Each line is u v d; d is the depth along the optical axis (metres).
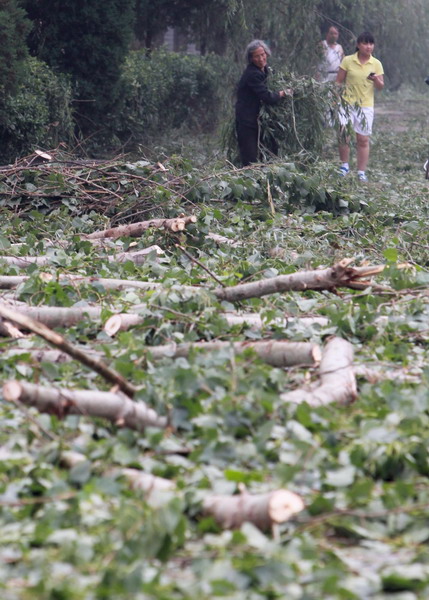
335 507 5.83
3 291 11.37
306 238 15.56
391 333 9.59
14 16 23.45
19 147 24.92
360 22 40.38
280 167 17.55
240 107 21.84
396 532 5.65
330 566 5.07
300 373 8.39
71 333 9.51
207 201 16.66
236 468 6.41
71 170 16.91
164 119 33.97
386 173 27.73
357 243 15.35
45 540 5.33
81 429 6.78
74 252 13.84
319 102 22.22
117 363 8.06
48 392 6.91
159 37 46.66
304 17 30.81
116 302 10.62
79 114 28.34
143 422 7.02
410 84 54.62
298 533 5.55
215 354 8.14
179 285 11.10
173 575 5.11
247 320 9.74
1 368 8.49
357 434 6.70
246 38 32.03
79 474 6.11
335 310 10.13
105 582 4.85
